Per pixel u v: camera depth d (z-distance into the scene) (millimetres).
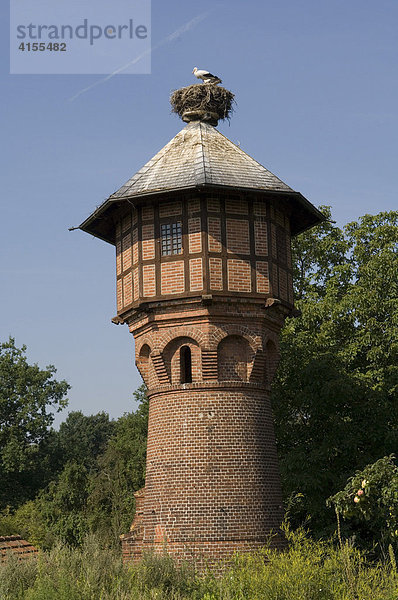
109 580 17219
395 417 32750
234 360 24172
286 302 25266
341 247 41250
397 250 38906
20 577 17719
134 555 24500
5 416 62531
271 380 25047
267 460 23891
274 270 24797
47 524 48938
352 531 29016
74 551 18734
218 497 22828
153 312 24297
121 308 25844
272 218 25203
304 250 41875
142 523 25312
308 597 15312
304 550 17000
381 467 20984
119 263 26266
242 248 24250
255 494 23188
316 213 26609
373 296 37062
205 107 27469
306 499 30406
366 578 16266
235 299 23797
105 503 55500
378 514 20859
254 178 24922
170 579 17719
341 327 38156
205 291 23391
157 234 24484
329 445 30953
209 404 23578
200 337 23734
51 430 65562
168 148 26453
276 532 23281
